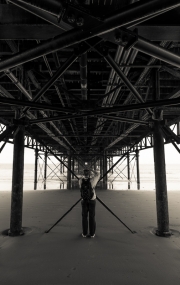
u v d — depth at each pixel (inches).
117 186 1402.6
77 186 829.8
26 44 196.1
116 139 586.9
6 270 131.2
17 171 210.8
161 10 71.9
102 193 549.0
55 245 173.3
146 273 127.3
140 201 418.6
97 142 984.9
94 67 250.1
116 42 96.3
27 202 409.7
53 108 167.2
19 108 213.2
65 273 127.1
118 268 133.5
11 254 155.3
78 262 141.7
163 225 201.0
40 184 1464.1
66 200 436.8
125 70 209.0
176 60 113.3
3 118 525.7
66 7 73.9
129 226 234.4
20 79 223.6
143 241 184.2
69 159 741.9
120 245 173.3
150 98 378.0
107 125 644.1
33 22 112.3
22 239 189.6
